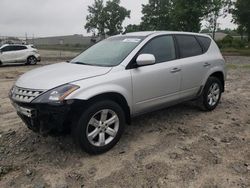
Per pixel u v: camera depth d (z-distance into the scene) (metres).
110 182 3.46
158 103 4.96
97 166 3.82
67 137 4.70
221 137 4.79
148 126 5.26
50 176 3.60
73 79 3.90
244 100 7.38
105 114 4.11
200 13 40.25
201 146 4.42
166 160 3.96
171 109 6.31
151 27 58.88
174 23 45.66
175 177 3.55
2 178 3.57
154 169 3.73
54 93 3.68
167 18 55.47
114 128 4.29
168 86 5.04
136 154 4.14
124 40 5.04
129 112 4.50
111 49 4.93
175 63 5.15
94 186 3.39
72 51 44.06
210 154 4.15
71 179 3.53
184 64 5.30
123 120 4.34
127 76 4.34
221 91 6.45
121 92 4.23
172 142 4.56
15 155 4.12
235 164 3.85
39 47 60.91
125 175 3.60
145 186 3.38
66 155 4.11
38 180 3.52
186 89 5.47
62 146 4.39
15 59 19.22
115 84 4.16
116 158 4.03
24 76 4.40
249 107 6.67
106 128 4.16
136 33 5.27
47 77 4.02
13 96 4.07
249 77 11.76
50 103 3.61
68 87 3.75
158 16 57.31
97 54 4.99
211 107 6.18
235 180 3.48
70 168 3.78
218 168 3.75
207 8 40.84
